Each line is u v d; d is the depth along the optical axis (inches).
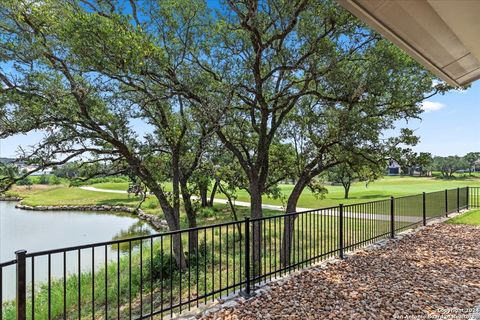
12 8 253.9
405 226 321.1
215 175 376.2
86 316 247.9
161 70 280.4
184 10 305.4
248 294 159.3
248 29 266.1
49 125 279.9
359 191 1230.9
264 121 312.7
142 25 306.3
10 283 382.3
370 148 302.7
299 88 334.0
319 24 287.3
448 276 181.0
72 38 244.2
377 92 286.5
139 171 341.4
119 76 276.2
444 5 51.5
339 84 293.7
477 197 494.6
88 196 1510.8
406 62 274.1
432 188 1187.9
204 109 278.7
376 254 228.8
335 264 205.6
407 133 300.4
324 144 316.8
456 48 68.5
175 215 356.5
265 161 333.4
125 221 887.7
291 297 154.5
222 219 669.9
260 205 332.8
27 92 268.4
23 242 647.1
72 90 277.0
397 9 53.1
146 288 296.8
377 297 152.3
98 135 305.3
